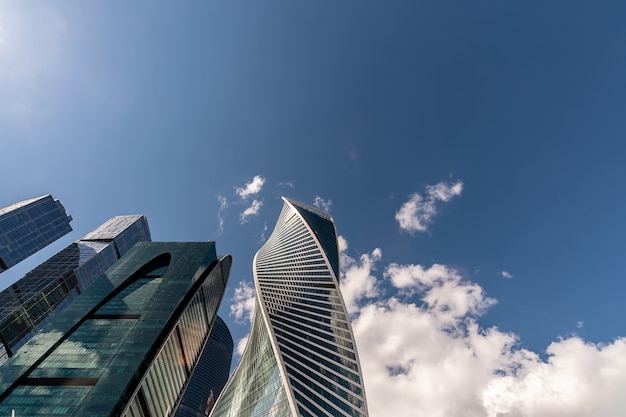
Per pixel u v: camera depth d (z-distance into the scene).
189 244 170.00
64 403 81.19
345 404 95.00
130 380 88.56
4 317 128.25
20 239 164.25
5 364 92.00
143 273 149.38
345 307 148.38
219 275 179.50
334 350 117.38
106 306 122.50
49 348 99.31
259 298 139.38
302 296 151.00
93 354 97.38
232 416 113.25
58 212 193.25
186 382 129.00
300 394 89.75
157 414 102.06
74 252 185.50
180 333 122.62
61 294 155.50
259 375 112.75
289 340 113.62
